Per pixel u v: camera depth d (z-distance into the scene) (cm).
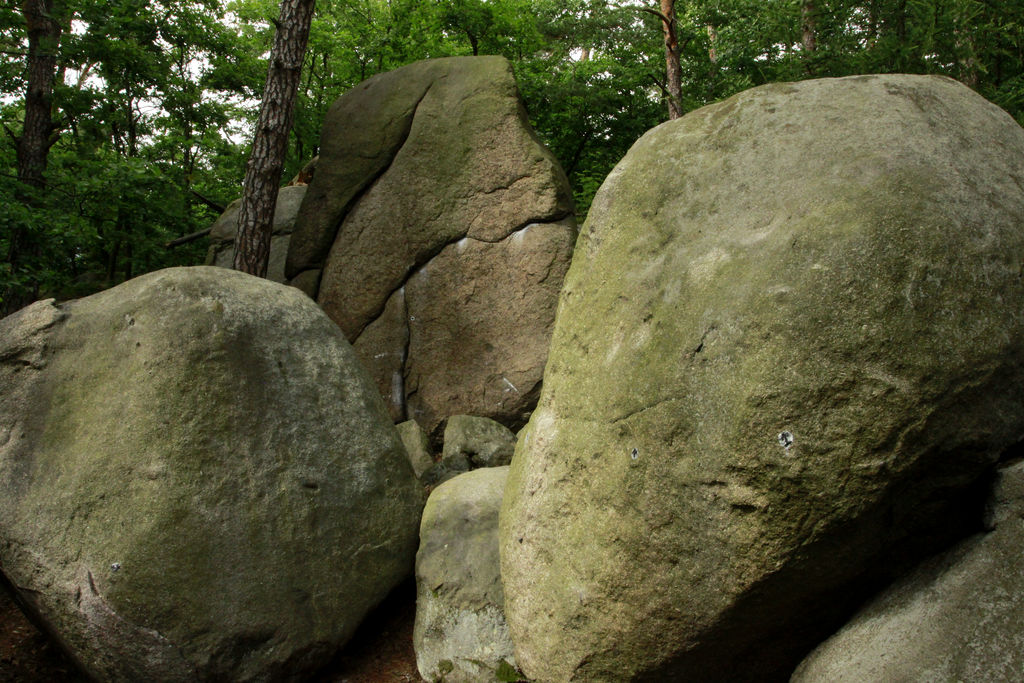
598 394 283
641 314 274
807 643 256
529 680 313
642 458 255
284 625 347
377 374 668
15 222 727
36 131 882
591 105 1319
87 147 1228
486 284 637
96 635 328
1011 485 213
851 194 231
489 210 642
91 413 355
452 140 666
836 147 248
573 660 282
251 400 364
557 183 630
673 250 274
